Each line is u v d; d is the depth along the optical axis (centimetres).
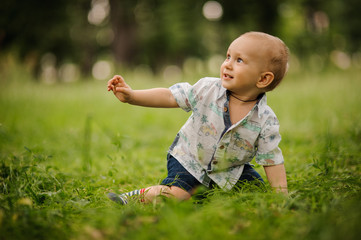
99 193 231
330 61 1831
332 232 142
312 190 204
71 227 169
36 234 162
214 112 225
